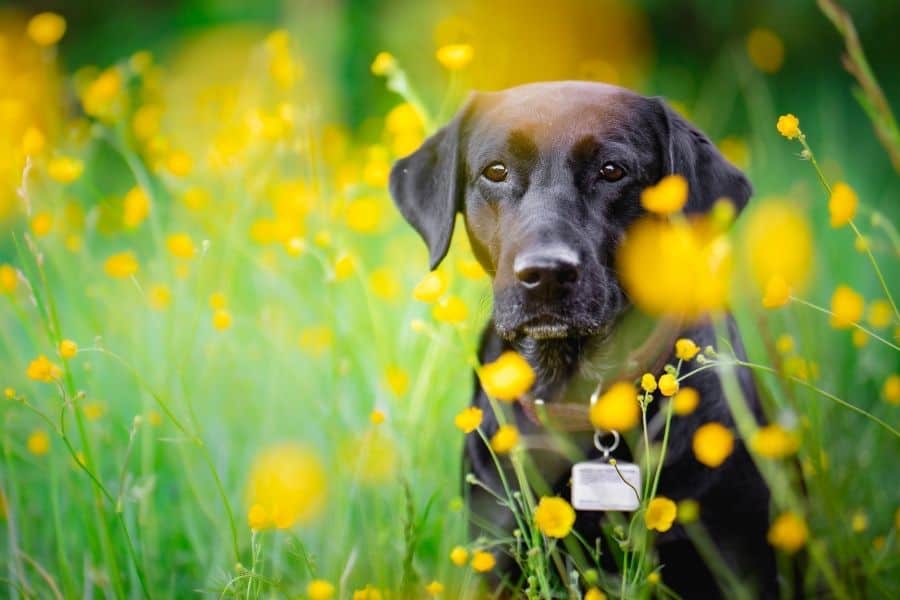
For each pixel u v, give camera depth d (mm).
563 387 2889
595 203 2830
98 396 3500
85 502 2984
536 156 2842
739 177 3018
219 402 3730
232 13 10766
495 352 3062
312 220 4035
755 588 2707
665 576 2742
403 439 3127
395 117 3734
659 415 2686
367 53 10109
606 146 2836
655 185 2943
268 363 3893
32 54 5746
